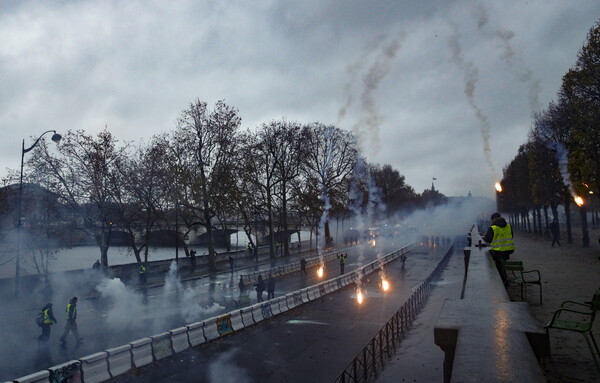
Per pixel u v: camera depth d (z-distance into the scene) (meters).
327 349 17.83
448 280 31.08
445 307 6.96
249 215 67.56
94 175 40.03
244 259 59.06
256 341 19.23
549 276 17.50
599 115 27.52
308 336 19.95
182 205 47.62
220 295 31.88
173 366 15.88
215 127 48.59
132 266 39.12
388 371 12.44
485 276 11.40
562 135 37.16
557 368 6.90
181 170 45.75
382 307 26.41
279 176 66.06
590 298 12.41
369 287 34.41
